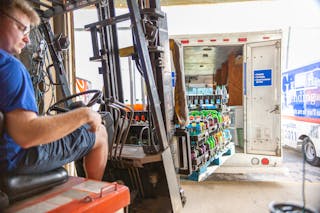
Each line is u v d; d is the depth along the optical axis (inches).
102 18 93.6
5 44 49.4
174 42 97.8
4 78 42.0
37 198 49.4
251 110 182.9
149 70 73.7
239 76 263.0
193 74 397.4
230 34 178.5
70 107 71.5
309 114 201.0
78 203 46.9
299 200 124.0
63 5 86.3
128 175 88.7
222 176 167.5
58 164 57.3
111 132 80.4
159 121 76.1
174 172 83.9
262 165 178.1
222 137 184.9
